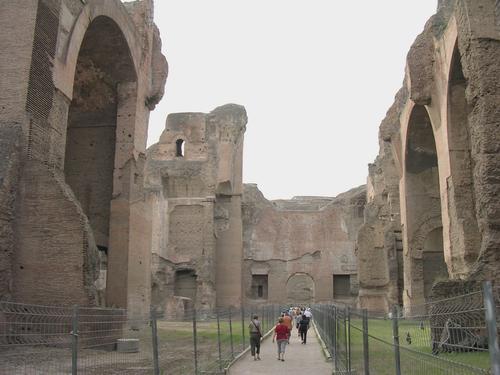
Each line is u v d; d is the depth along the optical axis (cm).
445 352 519
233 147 4459
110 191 2314
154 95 2517
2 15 1598
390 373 742
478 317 578
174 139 4512
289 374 1195
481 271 1378
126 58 2284
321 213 5116
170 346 1590
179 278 4338
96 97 2375
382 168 3525
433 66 2258
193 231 4266
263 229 5081
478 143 1465
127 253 2166
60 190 1532
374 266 3409
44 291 1498
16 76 1555
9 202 1472
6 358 729
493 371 325
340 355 1167
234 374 1200
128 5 2494
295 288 5747
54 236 1521
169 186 4406
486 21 1530
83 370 812
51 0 1678
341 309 1151
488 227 1399
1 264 1430
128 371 948
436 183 2738
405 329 890
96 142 2366
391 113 3017
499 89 1467
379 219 3494
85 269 1501
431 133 2669
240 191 4469
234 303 4234
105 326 1147
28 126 1552
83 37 2058
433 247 2695
